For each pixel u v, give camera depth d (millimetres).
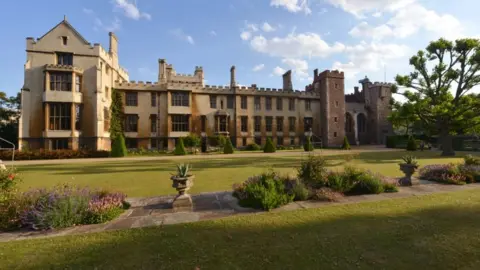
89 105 27484
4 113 34312
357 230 4176
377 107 44875
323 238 3848
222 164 15883
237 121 37406
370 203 6039
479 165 10070
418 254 3289
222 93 37156
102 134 28250
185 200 5898
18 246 3721
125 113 33000
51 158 22906
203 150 33500
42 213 4660
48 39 26891
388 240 3740
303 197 6422
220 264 3080
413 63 23141
